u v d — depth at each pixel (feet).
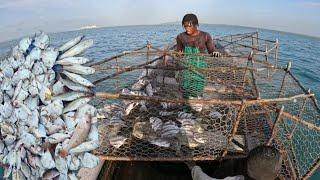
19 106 5.87
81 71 6.31
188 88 18.40
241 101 11.03
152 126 13.97
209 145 12.86
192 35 20.11
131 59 27.02
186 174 14.93
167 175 15.03
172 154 12.40
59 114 6.09
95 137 6.41
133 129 13.92
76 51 6.29
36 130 5.94
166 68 18.67
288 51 90.74
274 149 8.14
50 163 6.10
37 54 5.89
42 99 5.95
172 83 20.45
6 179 6.49
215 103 11.09
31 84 5.88
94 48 83.35
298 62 68.85
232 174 10.72
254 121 15.53
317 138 17.20
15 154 6.17
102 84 20.26
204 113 15.67
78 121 6.26
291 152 14.10
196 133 13.71
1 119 6.11
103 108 15.07
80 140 6.31
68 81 6.22
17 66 5.93
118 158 11.93
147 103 16.10
